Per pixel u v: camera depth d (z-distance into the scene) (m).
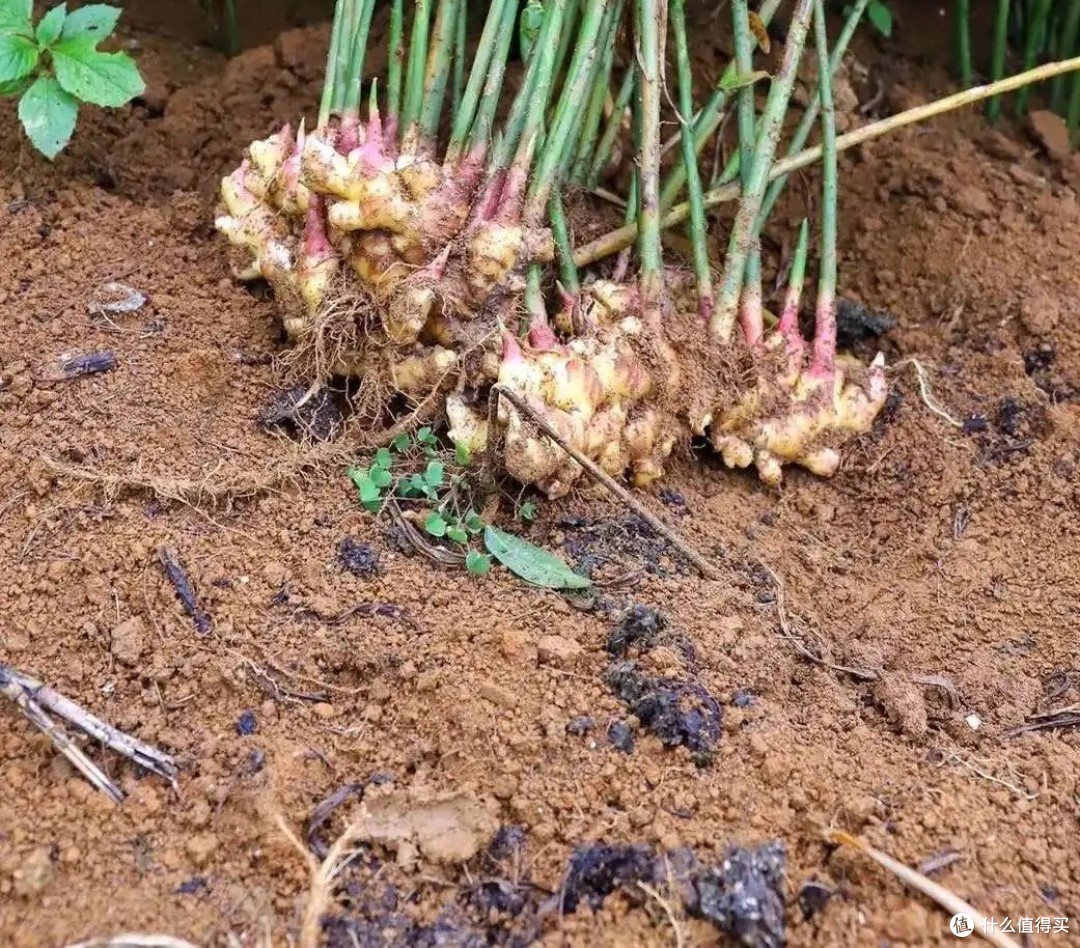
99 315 1.75
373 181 1.67
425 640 1.58
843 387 1.78
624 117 1.89
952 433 1.81
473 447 1.68
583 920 1.48
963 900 1.50
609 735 1.55
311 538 1.64
